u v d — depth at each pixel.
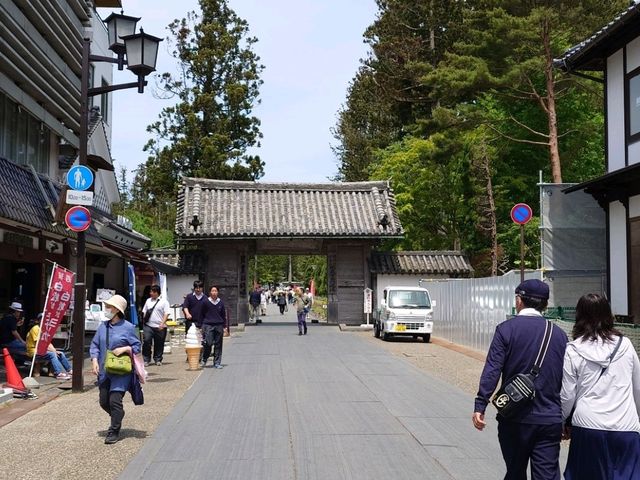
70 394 12.76
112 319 9.07
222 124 46.22
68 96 20.56
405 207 39.31
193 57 47.12
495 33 29.83
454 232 40.19
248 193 35.38
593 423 5.04
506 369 5.47
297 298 28.34
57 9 18.42
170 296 32.97
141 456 8.02
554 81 30.48
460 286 23.50
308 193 35.62
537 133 30.44
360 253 34.00
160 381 14.41
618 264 17.05
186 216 33.12
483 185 35.91
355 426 9.76
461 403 11.79
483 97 35.94
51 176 20.78
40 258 18.70
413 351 21.19
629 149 16.66
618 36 16.53
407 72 45.53
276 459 7.89
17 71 16.17
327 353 20.34
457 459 7.94
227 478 7.11
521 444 5.26
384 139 51.50
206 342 16.50
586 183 16.48
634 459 4.98
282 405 11.43
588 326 5.28
